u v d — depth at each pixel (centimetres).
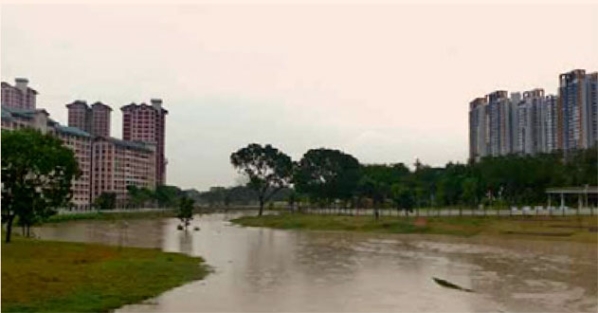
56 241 7262
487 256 6141
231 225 13975
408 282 4172
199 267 4934
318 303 3300
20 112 17575
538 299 3509
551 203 11931
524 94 17950
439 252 6631
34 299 3147
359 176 17138
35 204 6550
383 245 7712
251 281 4156
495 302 3397
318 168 18488
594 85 15612
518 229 9081
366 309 3131
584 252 6519
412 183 15138
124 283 3828
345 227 11575
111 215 17788
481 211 11956
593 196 12050
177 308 3094
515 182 12250
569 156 13750
